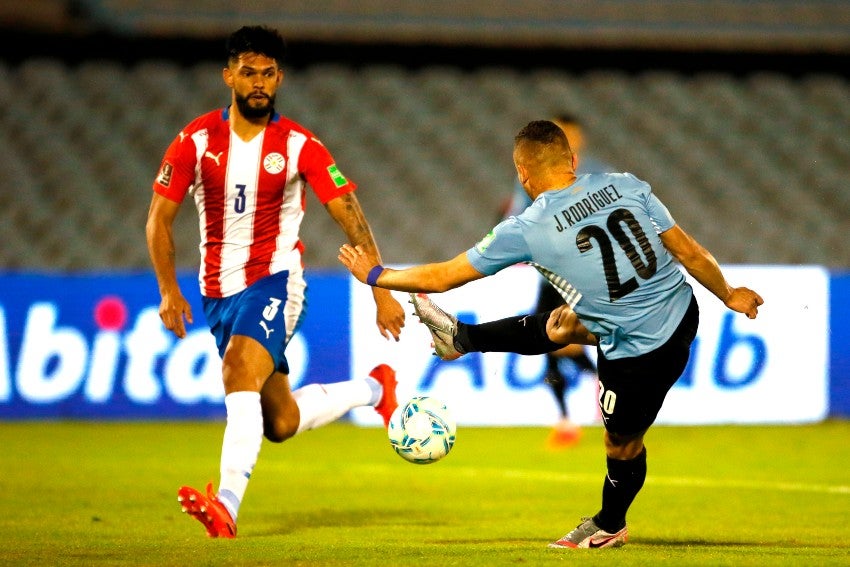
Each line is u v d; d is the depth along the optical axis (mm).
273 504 23328
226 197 18562
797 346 38500
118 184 55469
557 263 15609
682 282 16125
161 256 18219
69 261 51969
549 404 38219
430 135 58906
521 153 16047
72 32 59125
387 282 16328
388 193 55969
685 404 38188
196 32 58844
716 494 24891
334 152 57688
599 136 58969
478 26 58781
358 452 32688
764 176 57594
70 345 38250
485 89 60875
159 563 14438
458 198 56000
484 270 15844
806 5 59281
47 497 23625
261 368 17984
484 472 28531
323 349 37844
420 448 17328
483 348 17828
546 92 60906
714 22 59219
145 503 22859
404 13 58531
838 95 61031
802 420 38594
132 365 38344
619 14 59062
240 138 18484
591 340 17172
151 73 59781
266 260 18875
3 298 38031
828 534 19125
